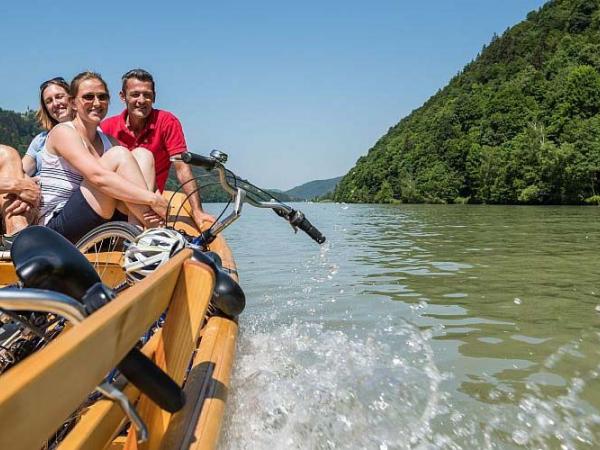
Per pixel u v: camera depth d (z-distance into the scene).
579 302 4.48
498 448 2.12
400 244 9.40
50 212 3.33
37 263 1.23
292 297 4.80
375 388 2.67
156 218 3.04
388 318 4.04
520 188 43.50
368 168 81.75
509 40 100.38
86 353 0.91
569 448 2.12
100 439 1.27
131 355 1.22
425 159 65.19
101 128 4.59
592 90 47.81
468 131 65.44
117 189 2.90
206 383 1.81
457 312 4.20
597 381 2.79
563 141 44.16
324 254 7.99
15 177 3.29
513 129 55.56
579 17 88.38
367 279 5.70
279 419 2.30
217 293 2.40
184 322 1.54
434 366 3.00
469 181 56.28
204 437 1.48
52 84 4.27
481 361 3.09
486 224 15.02
